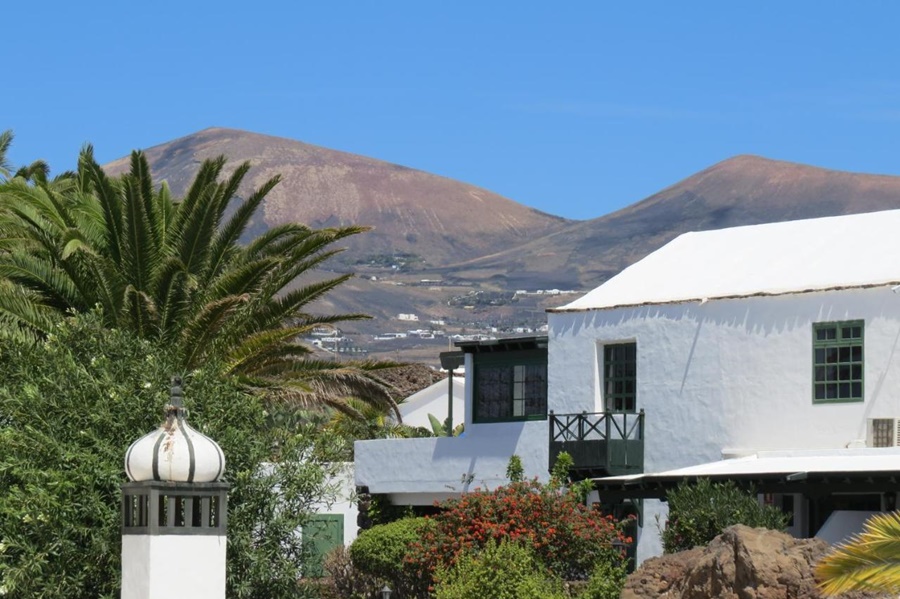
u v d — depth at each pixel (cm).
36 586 3003
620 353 4447
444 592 3269
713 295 4225
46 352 3384
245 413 3378
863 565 2256
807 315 4031
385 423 7206
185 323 4281
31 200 4453
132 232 4244
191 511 2758
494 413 4756
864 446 3841
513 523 3616
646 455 4306
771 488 3503
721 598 2853
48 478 3069
